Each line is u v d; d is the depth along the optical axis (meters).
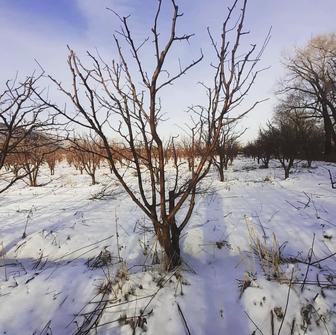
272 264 2.96
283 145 10.37
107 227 4.49
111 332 2.37
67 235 4.20
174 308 2.50
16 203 6.62
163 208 2.82
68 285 2.91
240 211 5.00
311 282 2.63
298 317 2.36
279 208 5.13
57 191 8.30
